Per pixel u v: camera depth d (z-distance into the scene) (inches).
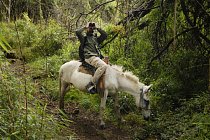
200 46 387.2
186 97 359.6
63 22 649.6
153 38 382.6
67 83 327.6
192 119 287.6
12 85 218.2
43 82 397.1
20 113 207.3
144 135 297.0
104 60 311.4
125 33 379.9
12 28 662.5
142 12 357.4
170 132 287.7
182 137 268.7
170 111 332.5
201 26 368.2
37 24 738.2
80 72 310.7
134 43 409.1
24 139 194.1
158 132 299.0
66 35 581.6
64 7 671.8
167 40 388.8
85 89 307.9
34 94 345.1
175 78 382.9
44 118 217.2
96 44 310.3
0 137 187.2
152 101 350.3
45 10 815.1
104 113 335.9
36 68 453.1
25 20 721.0
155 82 376.5
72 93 378.9
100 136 290.5
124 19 383.2
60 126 233.5
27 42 609.9
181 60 389.4
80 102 361.1
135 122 323.6
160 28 372.2
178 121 304.8
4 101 207.8
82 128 302.8
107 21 526.0
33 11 803.4
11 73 233.3
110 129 306.7
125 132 303.7
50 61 469.4
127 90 307.0
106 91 302.7
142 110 305.3
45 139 206.2
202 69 382.9
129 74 307.6
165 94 357.4
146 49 416.8
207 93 334.0
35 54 560.1
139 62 419.8
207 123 261.1
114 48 439.8
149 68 401.4
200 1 332.2
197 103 316.5
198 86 367.6
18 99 214.8
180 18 380.2
